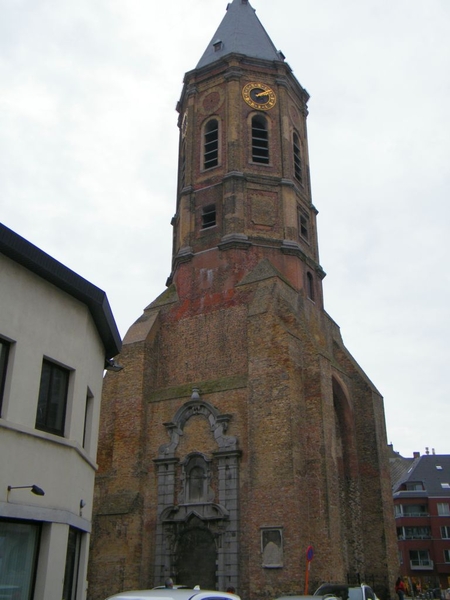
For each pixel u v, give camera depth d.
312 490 27.05
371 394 34.59
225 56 39.38
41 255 13.81
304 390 28.92
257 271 33.03
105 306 16.48
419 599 53.50
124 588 27.56
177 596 8.45
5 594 12.20
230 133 37.22
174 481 29.64
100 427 32.47
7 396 12.70
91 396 17.47
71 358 15.06
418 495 70.62
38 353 13.81
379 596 30.20
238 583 26.16
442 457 75.38
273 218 35.88
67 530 13.95
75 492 14.86
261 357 29.11
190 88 40.25
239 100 38.22
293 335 29.25
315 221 39.91
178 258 35.72
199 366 32.03
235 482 27.83
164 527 28.84
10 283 13.21
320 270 37.84
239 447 28.55
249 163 36.91
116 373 33.16
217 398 30.08
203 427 29.91
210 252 34.81
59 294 14.91
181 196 37.78
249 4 45.41
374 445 33.44
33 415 13.36
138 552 28.73
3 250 12.93
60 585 13.44
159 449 30.61
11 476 12.45
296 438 27.19
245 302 32.09
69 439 14.45
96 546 28.89
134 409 31.62
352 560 31.17
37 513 12.93
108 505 29.58
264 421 27.78
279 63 39.88
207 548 27.98
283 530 25.58
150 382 32.72
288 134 38.75
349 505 32.16
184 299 34.34
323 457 27.39
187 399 31.05
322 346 34.41
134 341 33.19
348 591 19.30
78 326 15.55
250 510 26.67
